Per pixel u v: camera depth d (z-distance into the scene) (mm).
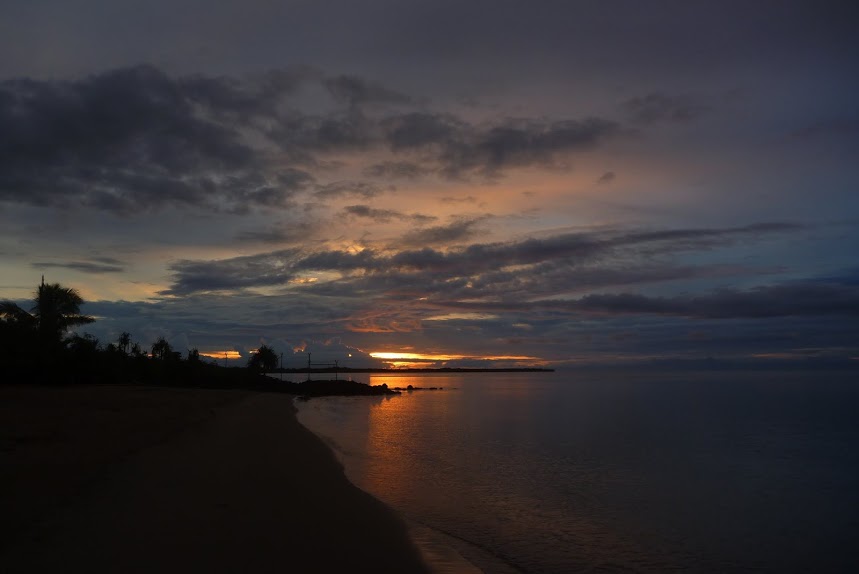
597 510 14234
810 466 22641
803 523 13656
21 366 43500
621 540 11625
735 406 59594
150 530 8586
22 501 9820
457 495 15094
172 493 11016
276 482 13086
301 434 24656
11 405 27406
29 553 7348
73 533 8234
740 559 10898
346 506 11375
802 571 10320
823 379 184125
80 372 48594
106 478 11969
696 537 12195
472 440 28500
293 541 8664
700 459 23969
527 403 66062
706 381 173875
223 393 58531
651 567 10180
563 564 9984
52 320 49094
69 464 13180
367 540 9234
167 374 70375
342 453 21594
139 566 7086
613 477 18984
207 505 10289
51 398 32844
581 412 50688
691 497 16359
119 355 60094
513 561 9992
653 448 26875
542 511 13727
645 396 83688
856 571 10336
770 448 27953
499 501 14547
